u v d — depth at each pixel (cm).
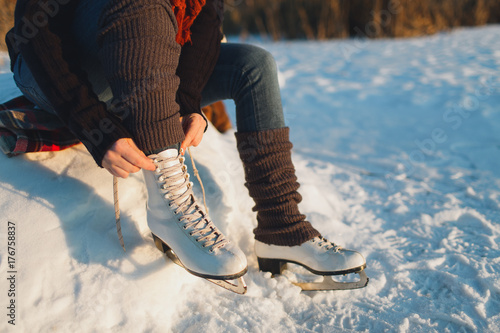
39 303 95
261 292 119
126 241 112
